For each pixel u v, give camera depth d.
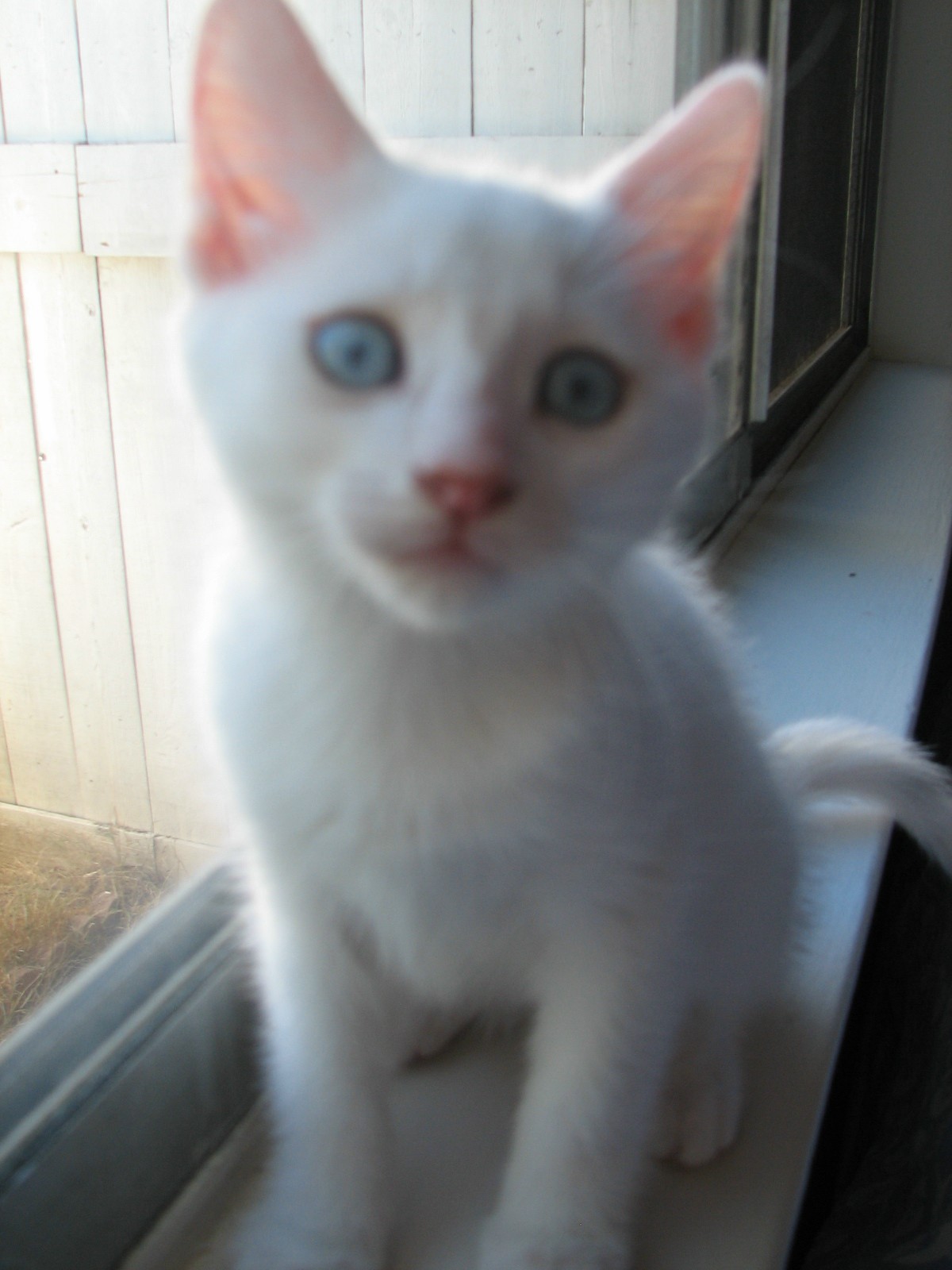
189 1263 0.23
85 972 0.24
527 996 0.26
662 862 0.23
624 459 0.21
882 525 0.56
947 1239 0.29
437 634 0.21
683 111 0.21
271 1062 0.25
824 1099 0.28
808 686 0.43
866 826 0.37
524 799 0.22
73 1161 0.21
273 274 0.20
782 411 0.63
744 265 0.50
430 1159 0.26
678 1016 0.25
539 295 0.19
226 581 0.23
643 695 0.23
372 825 0.22
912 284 0.89
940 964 0.39
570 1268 0.23
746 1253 0.24
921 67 0.82
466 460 0.18
